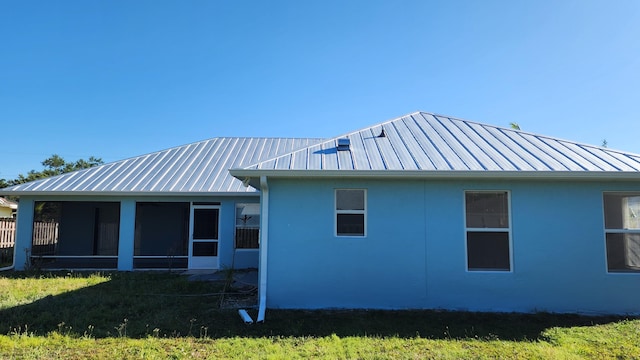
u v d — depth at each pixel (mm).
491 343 5730
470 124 11016
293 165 7953
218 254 14305
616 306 7758
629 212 8211
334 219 7973
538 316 7379
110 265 16047
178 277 12109
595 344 5785
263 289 7719
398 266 7887
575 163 8156
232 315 7207
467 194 8180
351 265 7883
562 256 7887
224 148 18234
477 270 7930
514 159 8352
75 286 10156
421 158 8398
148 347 5418
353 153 8742
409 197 8023
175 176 15172
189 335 5969
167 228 18344
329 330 6328
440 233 7953
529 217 7973
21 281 10828
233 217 14445
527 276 7852
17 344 5422
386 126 10961
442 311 7625
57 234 18922
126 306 7859
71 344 5480
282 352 5266
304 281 7840
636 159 8477
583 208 7977
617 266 8000
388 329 6402
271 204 7973
